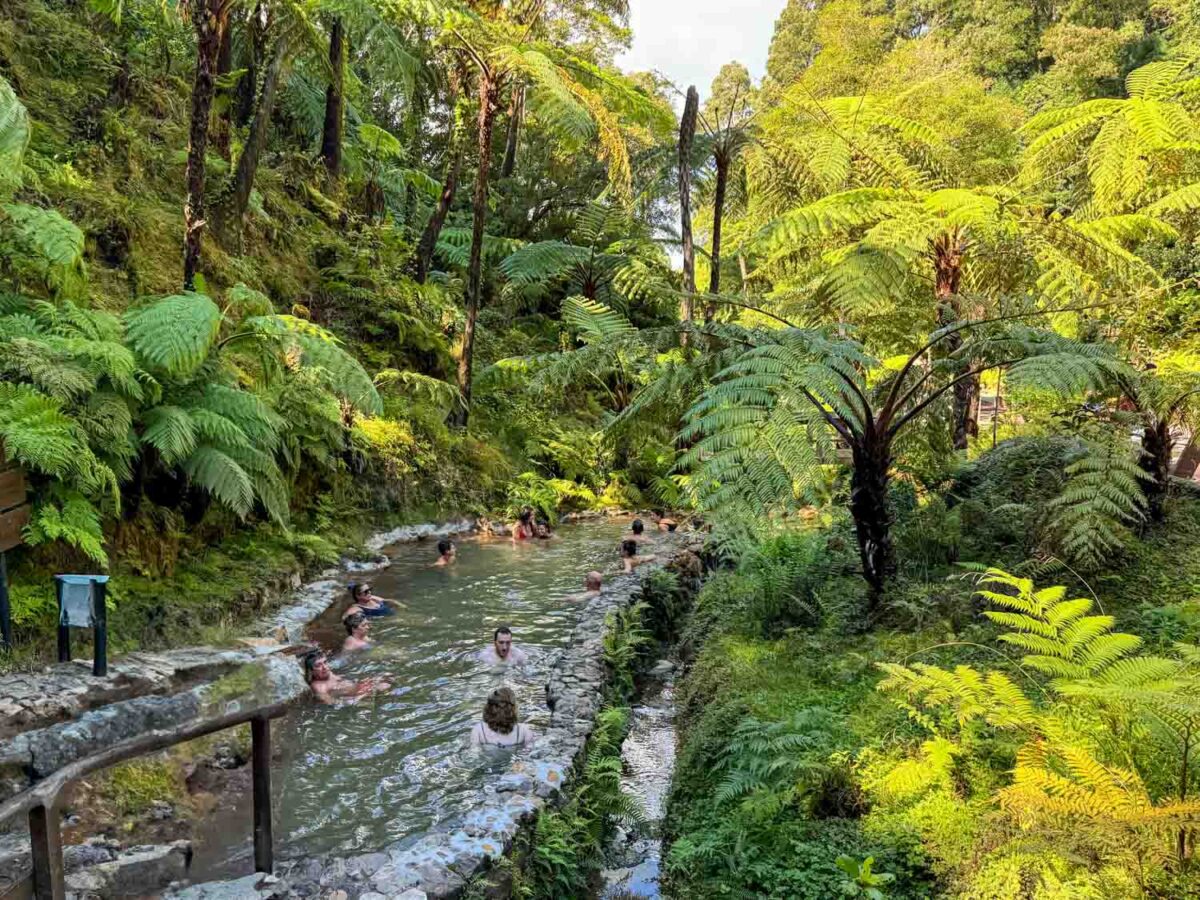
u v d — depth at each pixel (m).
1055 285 6.16
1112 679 2.84
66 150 7.68
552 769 3.70
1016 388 4.52
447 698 4.86
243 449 5.48
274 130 14.15
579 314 13.48
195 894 2.66
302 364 7.57
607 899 3.33
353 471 8.80
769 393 4.33
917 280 8.08
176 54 11.35
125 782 3.27
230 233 9.05
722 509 3.99
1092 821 2.41
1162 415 5.12
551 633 6.11
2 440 3.74
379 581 7.46
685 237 11.36
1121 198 7.13
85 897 2.62
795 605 5.52
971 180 8.32
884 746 3.61
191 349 4.86
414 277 13.55
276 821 3.43
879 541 5.10
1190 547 4.95
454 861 2.83
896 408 4.97
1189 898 2.30
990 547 5.59
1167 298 5.81
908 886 2.84
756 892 3.03
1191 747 2.66
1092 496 4.64
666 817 3.93
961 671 3.12
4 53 8.08
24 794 2.05
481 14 10.39
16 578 4.15
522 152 18.83
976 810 2.98
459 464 10.62
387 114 19.92
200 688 3.64
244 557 6.29
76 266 5.17
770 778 3.55
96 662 3.72
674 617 7.19
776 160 10.02
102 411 4.30
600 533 10.16
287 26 9.00
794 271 9.99
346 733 4.35
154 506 5.32
